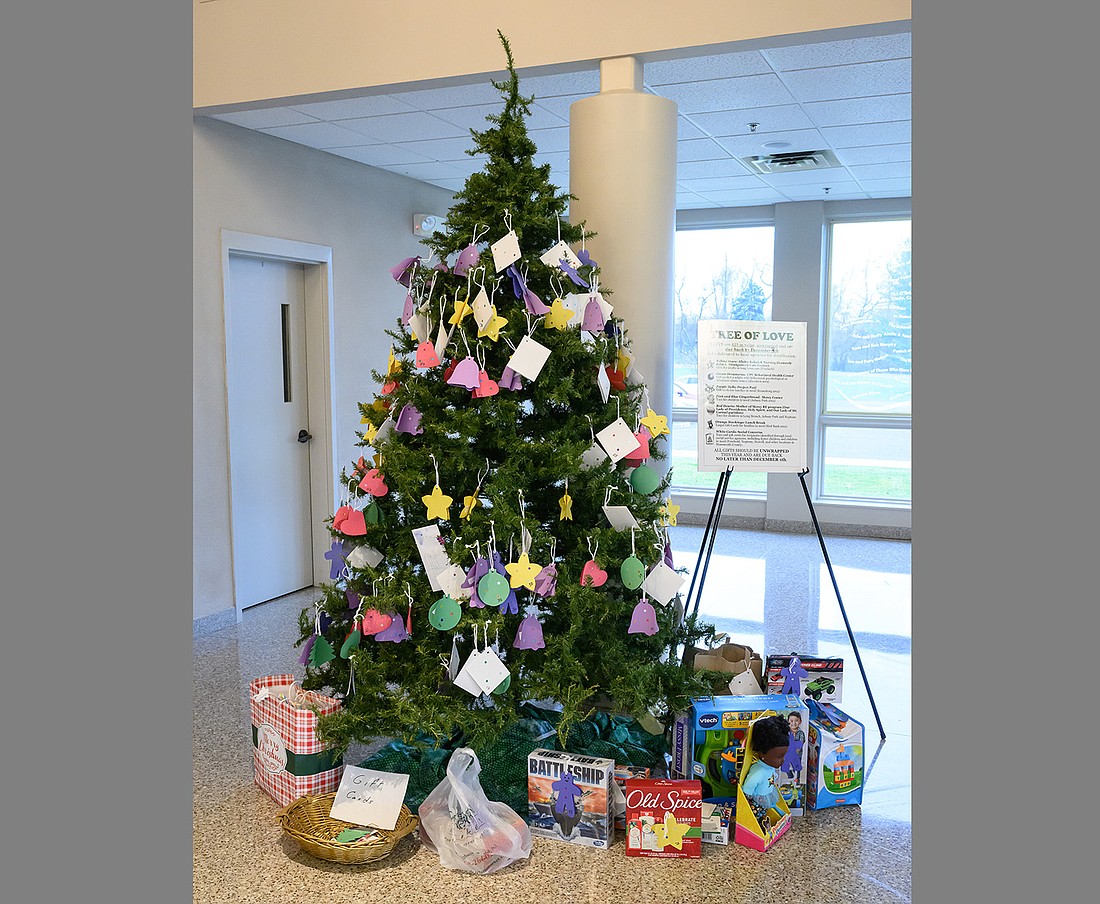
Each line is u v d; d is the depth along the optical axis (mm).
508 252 2773
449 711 2729
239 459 5176
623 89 3623
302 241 5441
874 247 7336
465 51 3881
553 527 3000
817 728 2912
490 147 2926
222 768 3230
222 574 4926
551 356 2842
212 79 4418
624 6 3586
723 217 7699
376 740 3438
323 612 3021
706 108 4605
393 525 2953
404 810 2715
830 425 7504
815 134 5125
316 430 5762
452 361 2832
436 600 2832
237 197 4930
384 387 3006
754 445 3441
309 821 2701
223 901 2418
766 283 7758
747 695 3059
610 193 3605
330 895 2455
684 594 5473
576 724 3266
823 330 7461
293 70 4238
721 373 3424
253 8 4301
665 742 3250
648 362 3668
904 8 3205
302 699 2996
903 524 7199
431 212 6812
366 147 5480
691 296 7977
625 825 2770
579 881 2521
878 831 2801
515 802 2896
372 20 4055
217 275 4812
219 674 4184
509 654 2900
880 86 4238
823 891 2467
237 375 5129
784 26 3350
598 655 2928
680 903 2410
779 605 5254
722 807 2746
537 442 2846
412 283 3012
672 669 2957
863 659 4340
